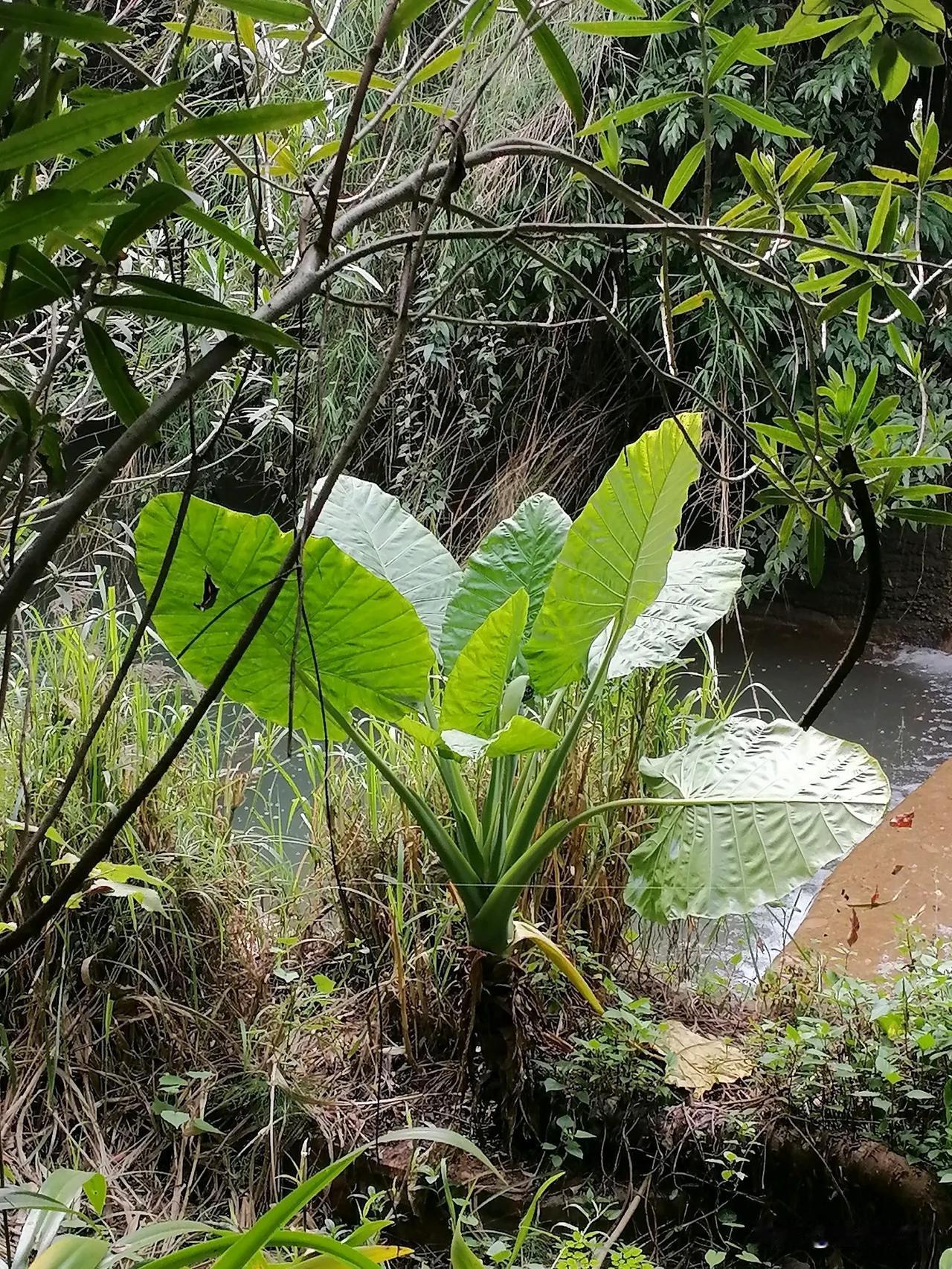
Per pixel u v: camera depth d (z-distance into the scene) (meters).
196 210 0.73
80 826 1.94
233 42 1.07
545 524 2.25
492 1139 1.87
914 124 1.25
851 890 2.61
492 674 1.81
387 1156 1.79
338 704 1.87
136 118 0.56
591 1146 1.84
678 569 2.25
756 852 1.74
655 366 1.24
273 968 2.09
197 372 0.70
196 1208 1.73
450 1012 2.04
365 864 2.19
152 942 1.96
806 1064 1.78
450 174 0.85
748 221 1.29
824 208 1.29
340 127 2.32
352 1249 0.97
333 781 2.30
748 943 2.31
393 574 2.28
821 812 1.73
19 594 0.64
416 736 1.77
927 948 2.18
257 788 2.38
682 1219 1.77
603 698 2.34
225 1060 1.93
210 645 1.79
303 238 0.94
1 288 0.66
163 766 0.73
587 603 1.84
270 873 2.29
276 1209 0.93
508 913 1.83
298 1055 1.97
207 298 0.71
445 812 2.22
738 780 1.83
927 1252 1.64
